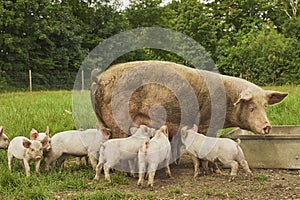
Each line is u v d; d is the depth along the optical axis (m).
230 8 46.53
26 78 33.66
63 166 7.98
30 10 35.22
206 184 6.99
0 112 13.16
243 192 6.54
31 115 12.66
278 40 34.44
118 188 6.78
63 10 37.31
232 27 44.84
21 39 34.69
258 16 46.47
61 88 34.62
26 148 7.26
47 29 35.31
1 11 33.72
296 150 7.84
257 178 7.23
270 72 32.97
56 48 36.16
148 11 26.52
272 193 6.48
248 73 33.22
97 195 6.23
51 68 35.69
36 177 7.07
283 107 13.72
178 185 6.93
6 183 6.86
